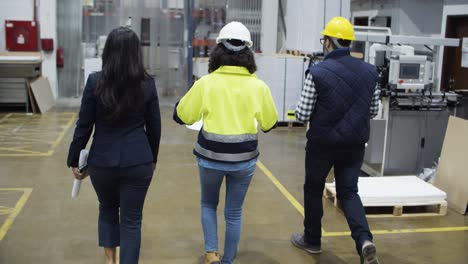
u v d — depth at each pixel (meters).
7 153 5.82
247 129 2.66
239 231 2.84
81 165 2.53
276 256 3.35
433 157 5.20
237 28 2.65
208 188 2.79
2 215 3.93
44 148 6.09
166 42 9.34
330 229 3.84
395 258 3.39
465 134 4.40
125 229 2.55
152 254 3.33
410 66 4.93
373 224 3.99
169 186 4.80
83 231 3.66
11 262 3.15
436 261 3.36
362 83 2.95
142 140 2.51
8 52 8.62
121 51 2.37
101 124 2.47
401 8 9.91
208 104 2.64
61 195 4.43
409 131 5.11
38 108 8.33
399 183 4.52
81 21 9.28
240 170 2.69
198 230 3.76
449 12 8.44
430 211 4.32
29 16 8.92
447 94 5.16
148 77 2.49
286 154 6.23
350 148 2.97
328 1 7.68
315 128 2.97
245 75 2.68
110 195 2.61
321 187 3.23
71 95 9.62
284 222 3.97
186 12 9.20
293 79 7.83
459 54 8.49
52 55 9.20
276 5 9.41
